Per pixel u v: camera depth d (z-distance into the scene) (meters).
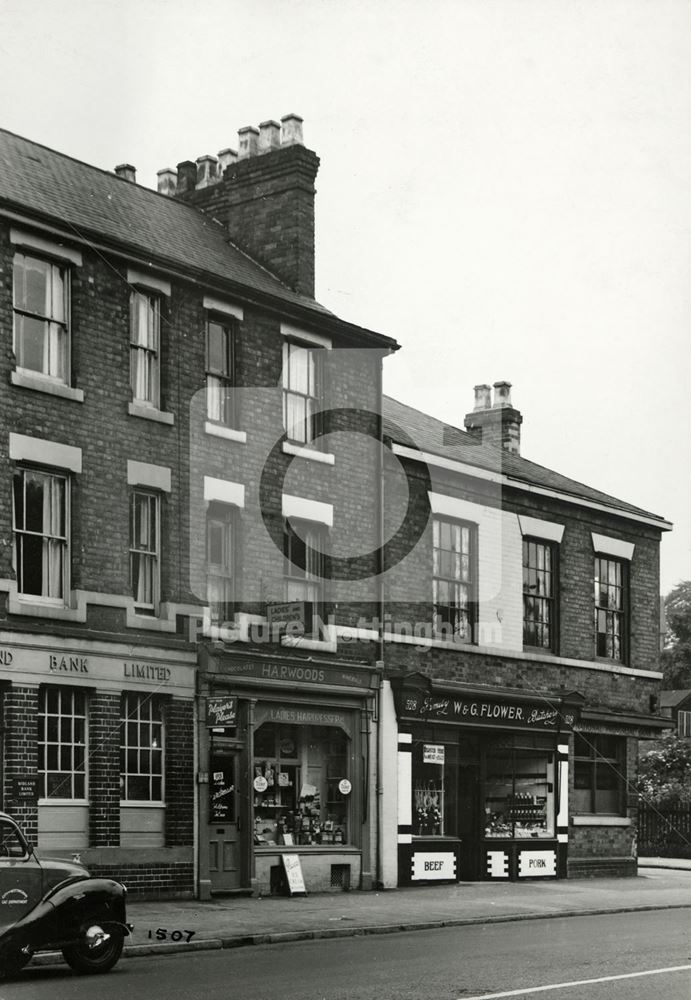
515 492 27.91
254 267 24.89
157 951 15.22
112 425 20.42
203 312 22.17
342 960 14.45
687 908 22.42
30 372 19.52
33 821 18.66
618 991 11.95
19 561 19.17
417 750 25.20
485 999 11.37
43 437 19.41
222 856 21.47
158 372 21.44
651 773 45.59
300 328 23.83
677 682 62.22
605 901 22.58
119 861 19.75
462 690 25.64
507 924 19.12
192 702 21.11
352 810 23.77
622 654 30.62
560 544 29.00
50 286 20.00
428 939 16.81
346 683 23.72
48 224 19.69
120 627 20.17
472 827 26.55
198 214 26.08
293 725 23.23
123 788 20.19
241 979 12.85
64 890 13.31
